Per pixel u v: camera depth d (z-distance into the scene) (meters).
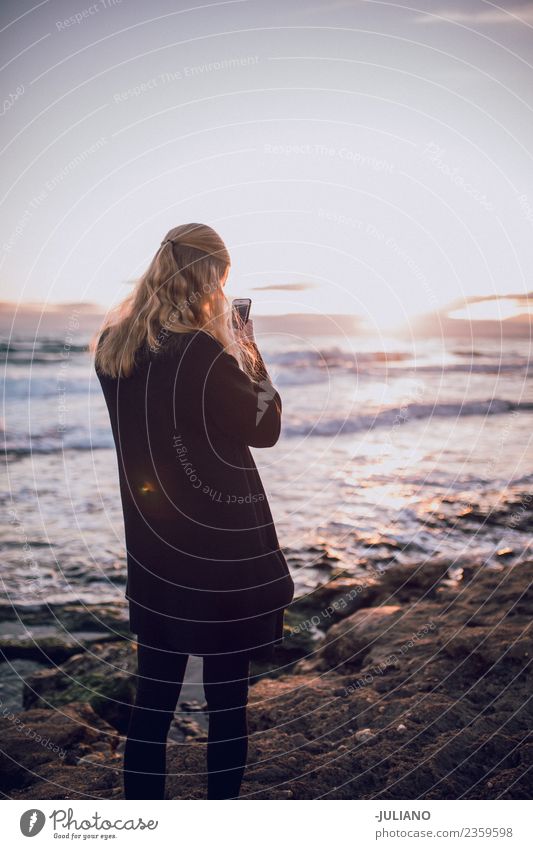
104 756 2.54
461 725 2.42
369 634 3.42
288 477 8.37
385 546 5.73
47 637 3.96
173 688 1.79
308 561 5.41
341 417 12.95
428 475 8.30
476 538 5.85
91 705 3.13
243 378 1.62
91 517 6.67
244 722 1.83
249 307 1.84
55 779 2.34
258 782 2.18
